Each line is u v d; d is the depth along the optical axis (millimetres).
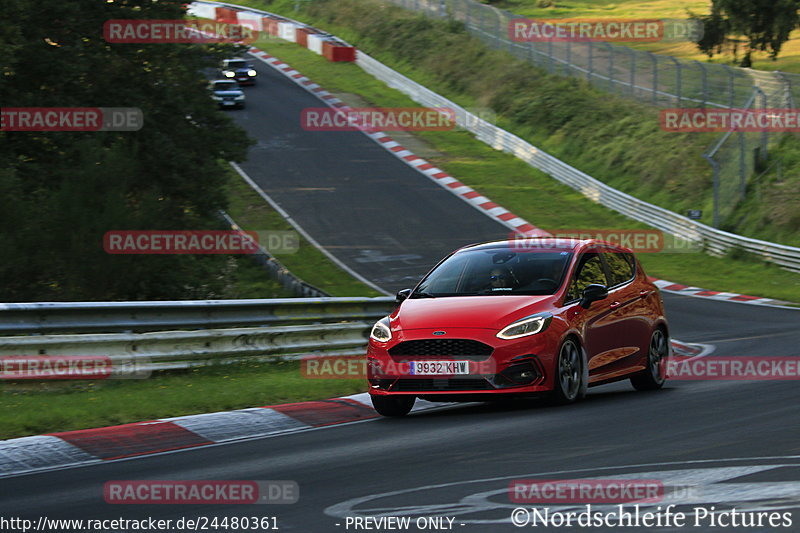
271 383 40000
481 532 16156
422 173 155875
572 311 33656
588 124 173875
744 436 24609
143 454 26062
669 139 156625
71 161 70875
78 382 39500
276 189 143000
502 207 140125
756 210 130750
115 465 24422
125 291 57625
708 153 147000
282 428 30656
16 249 54219
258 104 199500
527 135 179250
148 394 36094
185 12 85125
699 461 21359
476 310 32438
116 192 57188
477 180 153875
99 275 56156
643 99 176250
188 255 70562
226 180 86938
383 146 170750
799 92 148875
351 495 19562
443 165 161250
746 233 128375
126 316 42688
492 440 25891
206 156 85625
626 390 39625
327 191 143125
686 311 88812
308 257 113812
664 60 175250
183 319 45000
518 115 185500
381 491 19812
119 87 80188
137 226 57969
